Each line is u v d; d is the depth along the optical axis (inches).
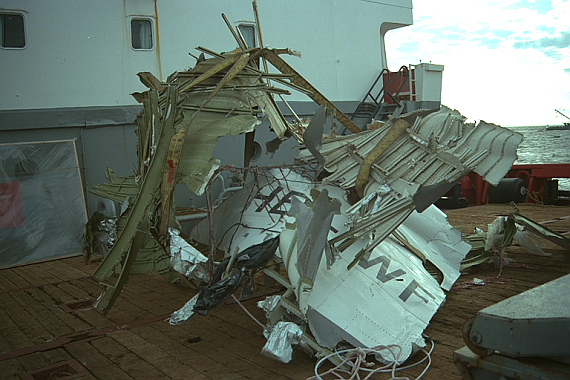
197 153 197.3
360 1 501.0
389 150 210.2
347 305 175.6
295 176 233.3
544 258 310.7
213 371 169.0
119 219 212.2
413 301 189.9
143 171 217.3
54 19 359.9
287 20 456.1
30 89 354.6
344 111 489.4
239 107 216.5
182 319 185.3
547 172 528.7
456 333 193.8
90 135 372.2
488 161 185.2
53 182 358.3
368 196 196.1
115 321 227.8
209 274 183.0
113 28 379.6
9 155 343.3
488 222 421.7
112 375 170.1
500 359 104.7
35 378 170.6
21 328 223.1
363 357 159.3
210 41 417.4
